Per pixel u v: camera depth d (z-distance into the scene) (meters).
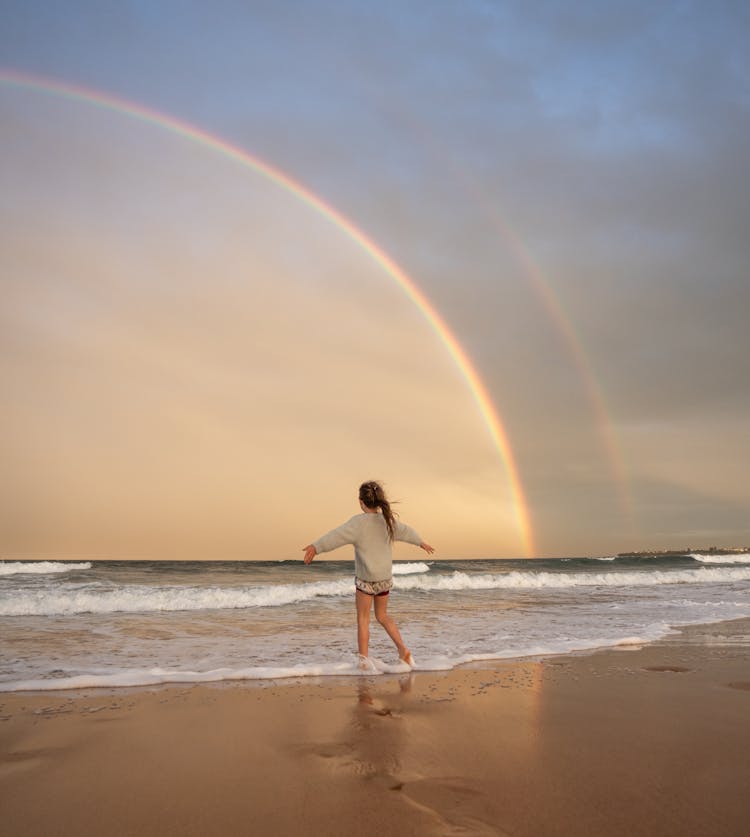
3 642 7.97
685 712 4.54
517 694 5.11
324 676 5.86
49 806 2.76
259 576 25.70
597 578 26.05
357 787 2.98
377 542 6.62
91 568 28.83
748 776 3.15
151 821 2.60
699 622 10.83
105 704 4.66
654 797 2.85
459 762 3.36
